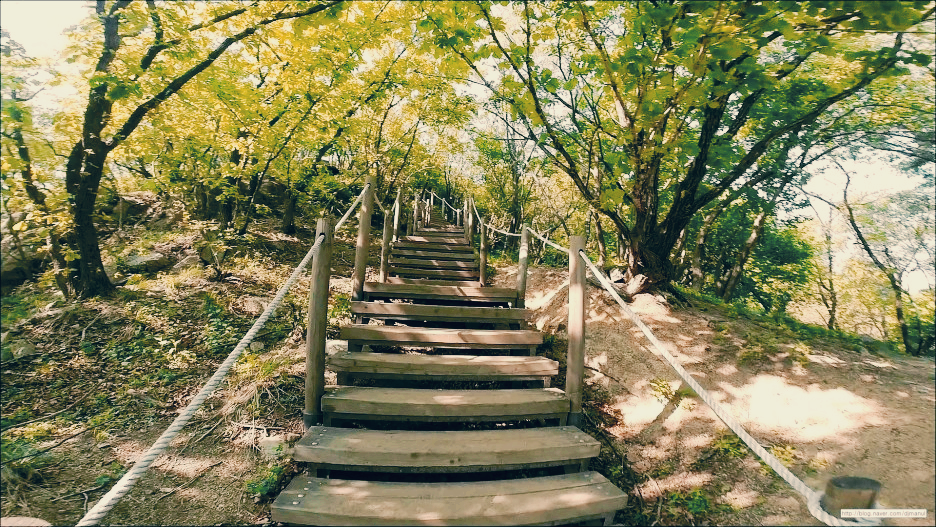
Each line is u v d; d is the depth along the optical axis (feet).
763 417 11.44
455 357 12.70
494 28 13.05
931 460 8.32
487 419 10.96
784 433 10.78
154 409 12.61
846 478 6.43
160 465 10.44
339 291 22.35
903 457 8.71
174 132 23.67
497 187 52.37
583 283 11.75
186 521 8.86
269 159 26.25
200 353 15.53
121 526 8.51
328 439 9.72
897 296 20.71
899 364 12.49
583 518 8.87
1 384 12.84
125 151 24.25
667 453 11.36
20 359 14.01
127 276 21.35
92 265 18.21
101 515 5.91
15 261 19.12
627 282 18.26
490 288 17.40
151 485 9.78
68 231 17.20
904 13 8.95
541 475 10.80
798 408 11.30
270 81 28.96
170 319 17.34
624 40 11.75
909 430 9.34
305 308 19.65
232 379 14.03
